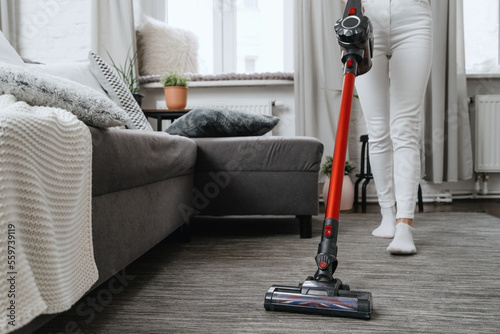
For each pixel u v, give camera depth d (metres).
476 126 3.05
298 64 3.02
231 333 0.89
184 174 1.76
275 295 1.01
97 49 3.07
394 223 1.89
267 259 1.53
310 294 0.99
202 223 2.38
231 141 1.93
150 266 1.45
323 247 1.02
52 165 0.68
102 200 0.96
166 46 3.19
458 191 3.21
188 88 3.27
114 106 0.96
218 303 1.08
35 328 0.65
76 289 0.74
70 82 0.95
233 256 1.58
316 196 1.91
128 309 1.04
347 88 1.13
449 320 0.95
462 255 1.54
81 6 3.27
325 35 2.98
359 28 1.11
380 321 0.95
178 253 1.64
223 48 3.37
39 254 0.62
